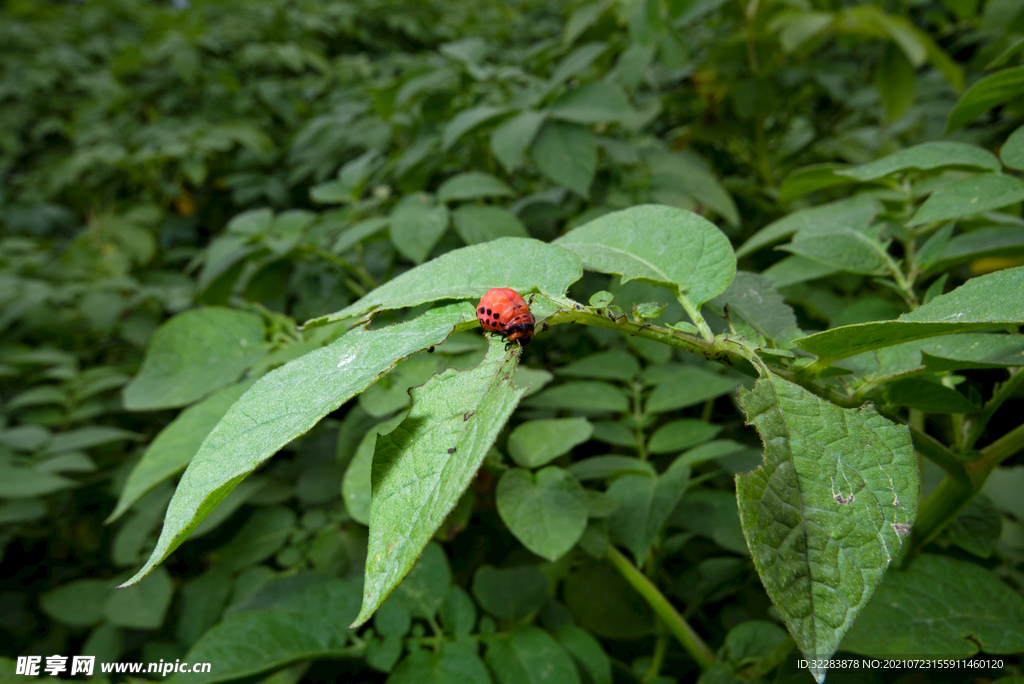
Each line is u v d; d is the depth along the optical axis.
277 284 0.38
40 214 0.80
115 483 0.39
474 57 0.43
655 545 0.29
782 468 0.12
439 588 0.26
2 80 0.91
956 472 0.19
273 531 0.34
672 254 0.16
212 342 0.27
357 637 0.26
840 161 0.56
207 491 0.11
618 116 0.35
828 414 0.13
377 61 0.88
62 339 0.55
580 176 0.35
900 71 0.48
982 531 0.23
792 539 0.12
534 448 0.26
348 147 0.58
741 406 0.13
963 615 0.20
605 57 0.55
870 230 0.23
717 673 0.24
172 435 0.23
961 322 0.12
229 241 0.36
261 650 0.24
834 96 0.52
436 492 0.11
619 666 0.29
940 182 0.28
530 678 0.23
